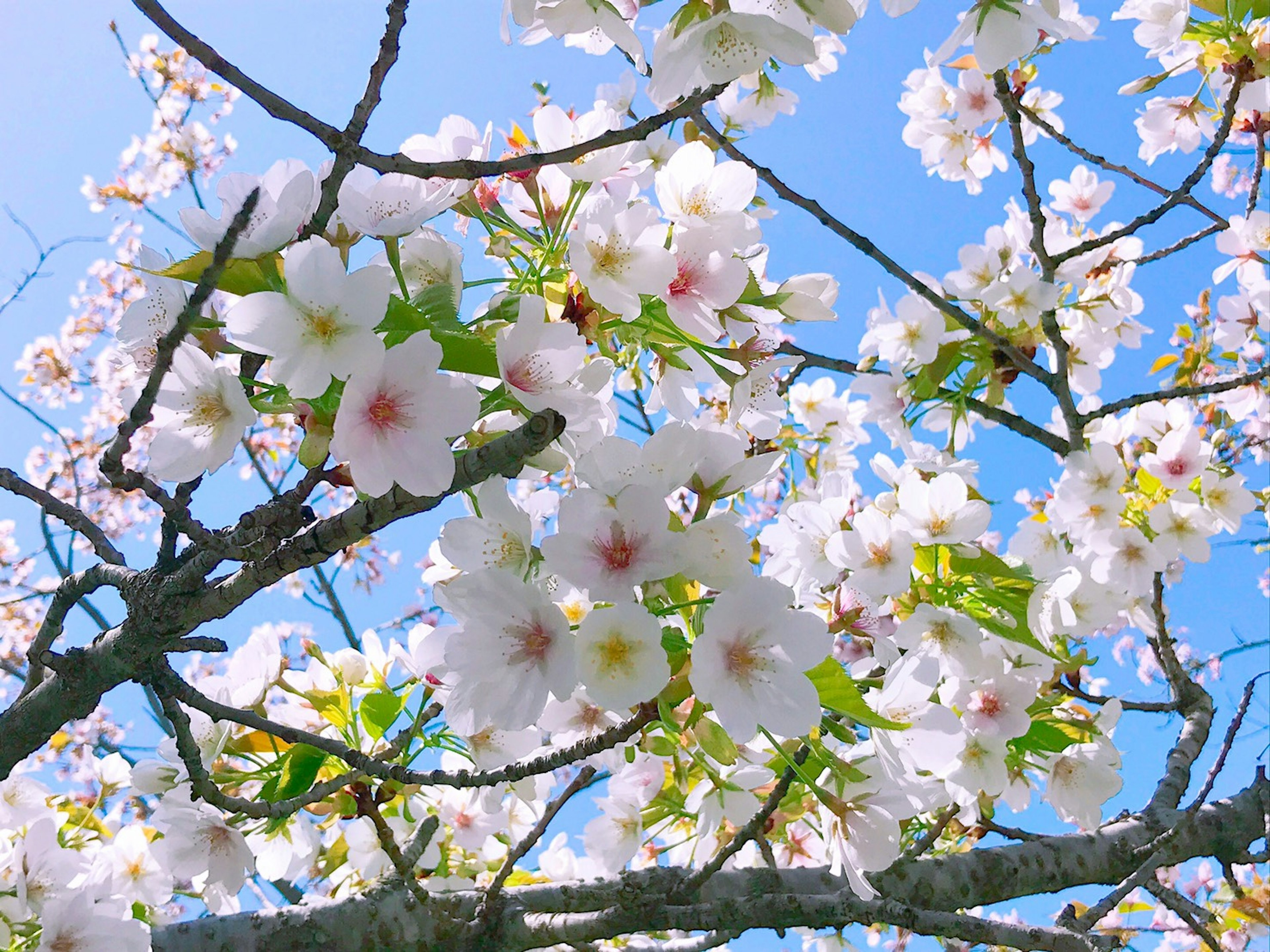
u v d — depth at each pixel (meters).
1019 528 0.75
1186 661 1.40
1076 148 0.81
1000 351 0.73
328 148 0.34
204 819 0.49
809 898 0.51
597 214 0.40
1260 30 0.70
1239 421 1.01
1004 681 0.55
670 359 0.45
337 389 0.35
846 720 0.47
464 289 0.41
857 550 0.55
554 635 0.37
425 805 0.61
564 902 0.54
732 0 0.41
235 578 0.37
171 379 0.35
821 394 0.87
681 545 0.37
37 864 0.49
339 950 0.51
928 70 0.91
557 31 0.41
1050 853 0.59
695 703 0.40
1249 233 0.86
